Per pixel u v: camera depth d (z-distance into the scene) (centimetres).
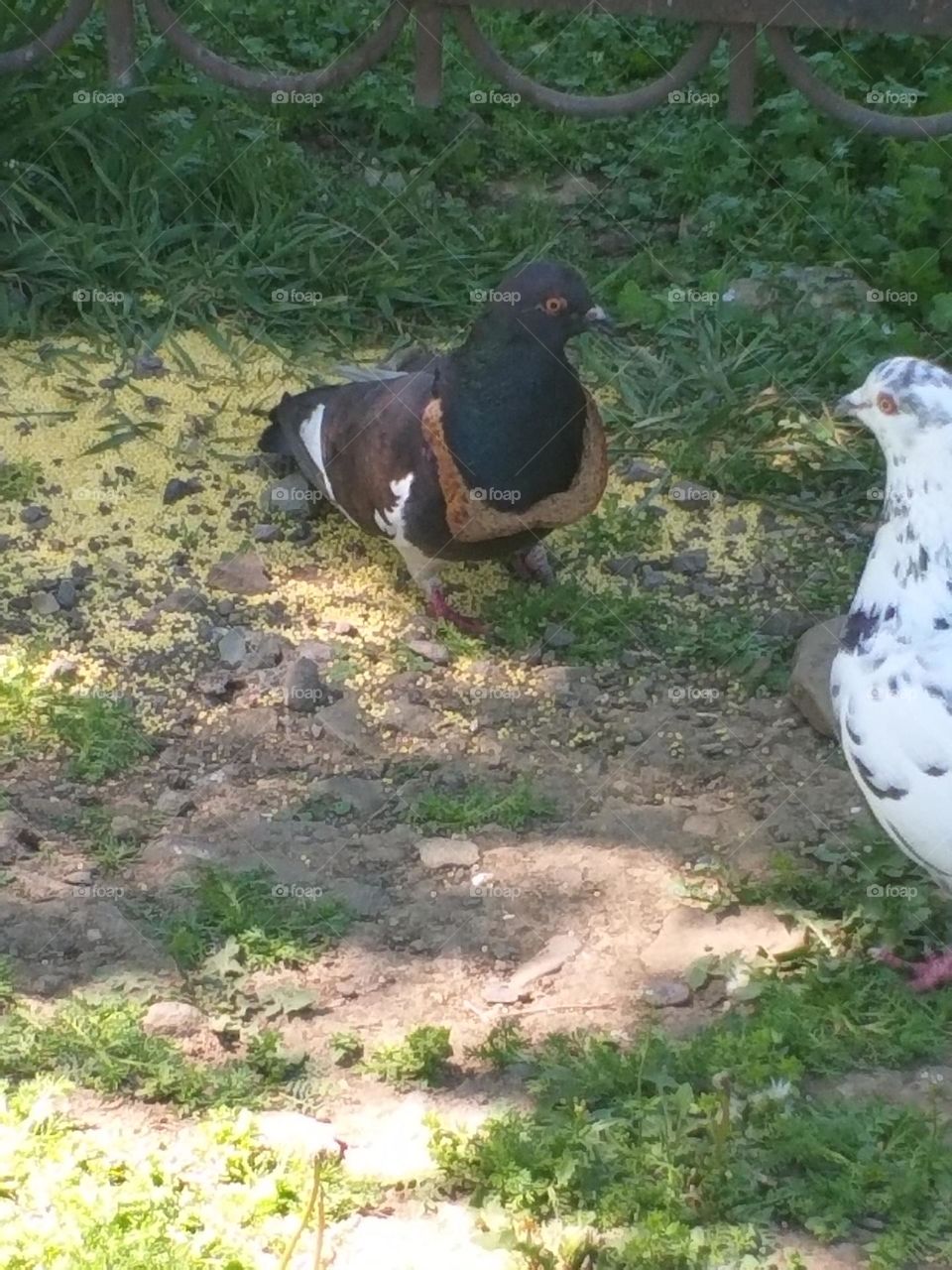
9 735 212
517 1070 191
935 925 200
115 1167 183
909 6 207
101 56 260
